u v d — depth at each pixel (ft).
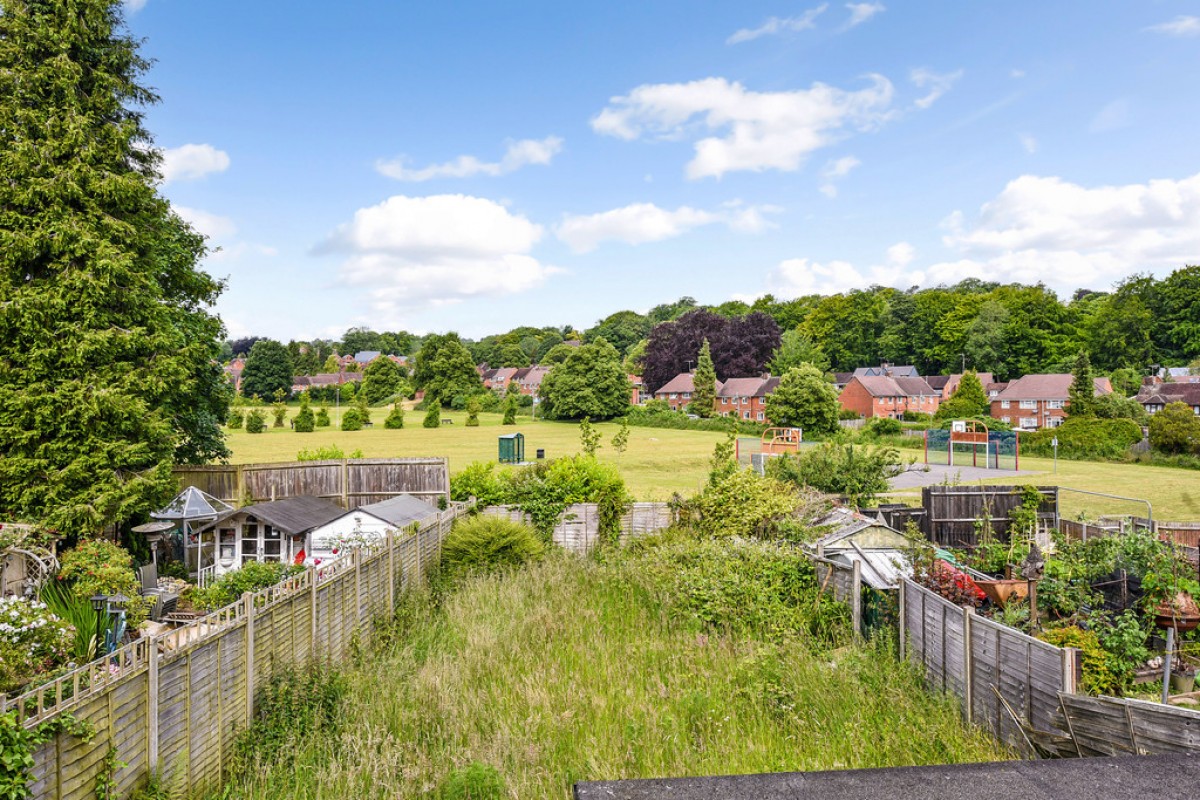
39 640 28.40
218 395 76.02
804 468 84.07
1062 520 66.95
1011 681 28.58
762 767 26.81
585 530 74.13
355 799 25.12
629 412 280.10
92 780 21.68
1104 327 340.18
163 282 66.44
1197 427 156.56
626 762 27.43
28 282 49.24
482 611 47.16
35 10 50.55
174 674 25.49
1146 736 21.56
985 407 265.95
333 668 36.50
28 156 48.42
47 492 47.93
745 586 47.37
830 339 425.69
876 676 34.71
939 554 49.90
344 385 418.10
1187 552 47.93
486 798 25.08
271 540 61.16
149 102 56.18
